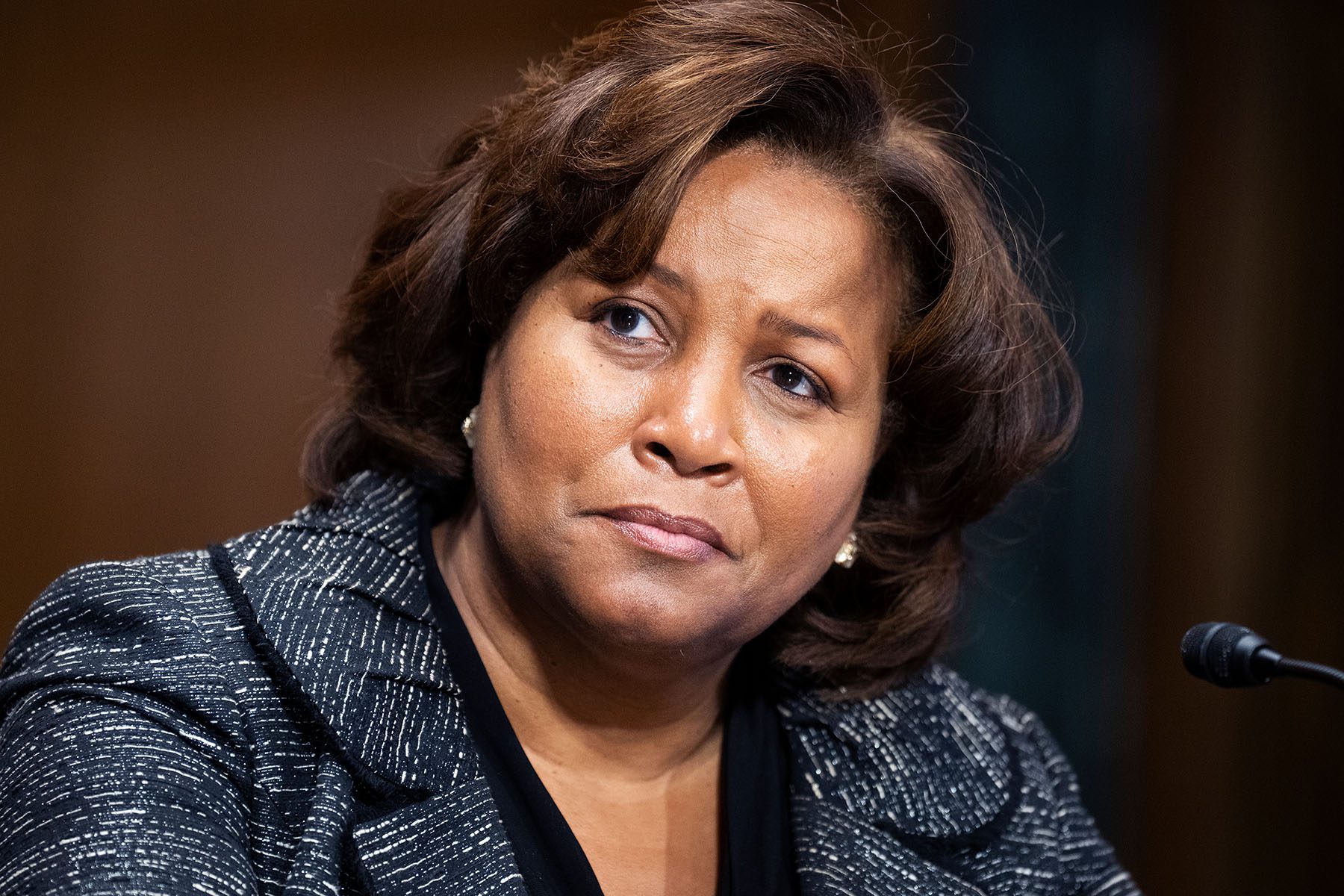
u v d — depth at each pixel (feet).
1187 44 38.83
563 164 13.14
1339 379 40.29
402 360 15.19
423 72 32.91
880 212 14.25
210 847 11.42
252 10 31.78
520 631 14.06
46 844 11.03
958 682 18.19
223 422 31.99
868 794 15.89
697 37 13.67
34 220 30.71
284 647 12.99
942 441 15.99
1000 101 36.81
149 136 31.27
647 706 14.29
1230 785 39.17
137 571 13.43
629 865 14.34
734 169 13.39
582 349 13.07
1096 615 38.42
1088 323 38.29
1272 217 39.75
